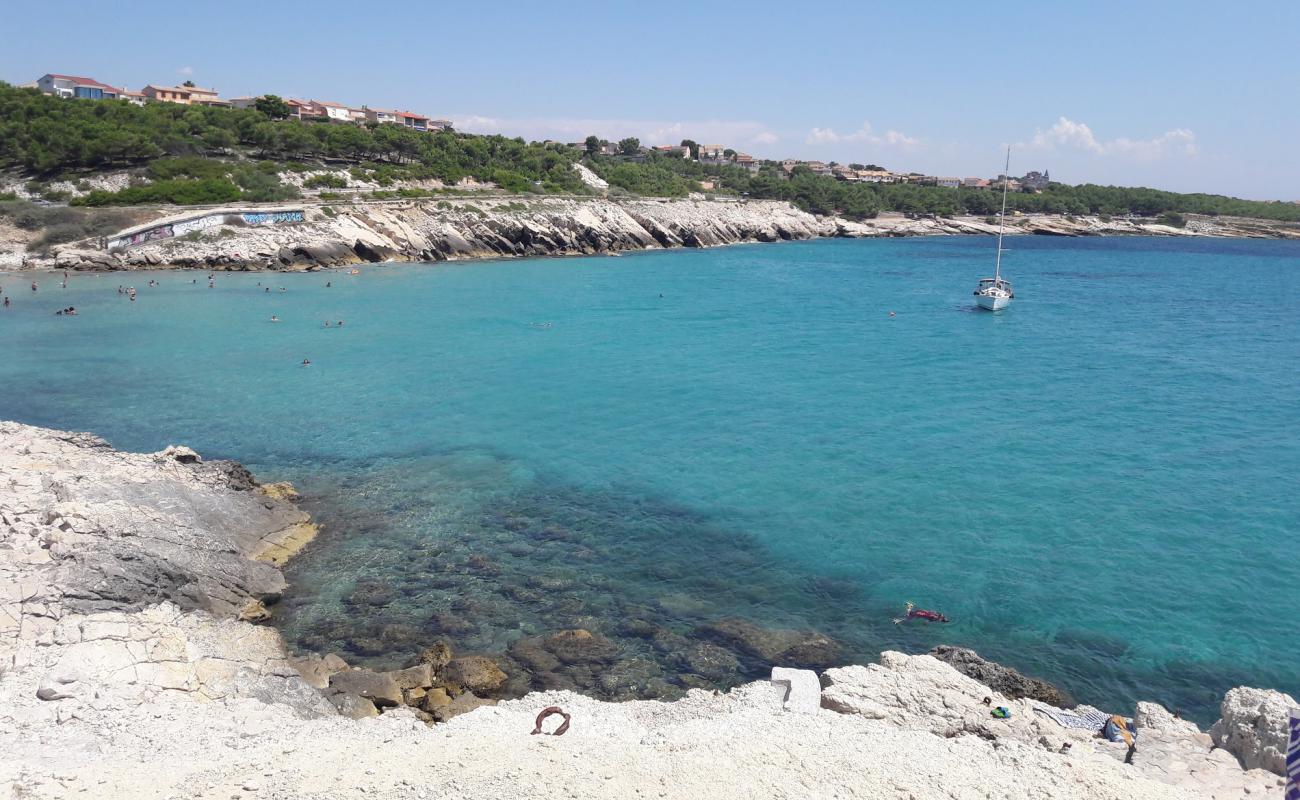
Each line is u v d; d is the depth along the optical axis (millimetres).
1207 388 51656
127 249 94312
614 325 71688
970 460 38000
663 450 39094
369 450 38375
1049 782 13438
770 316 77938
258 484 32688
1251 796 13547
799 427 42938
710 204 180750
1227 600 25516
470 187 147125
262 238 100938
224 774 13164
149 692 16953
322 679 20375
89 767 13391
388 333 65500
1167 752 15359
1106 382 53281
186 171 115562
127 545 22828
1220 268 137250
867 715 16625
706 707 17297
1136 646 23031
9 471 26875
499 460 37406
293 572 26688
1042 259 151500
